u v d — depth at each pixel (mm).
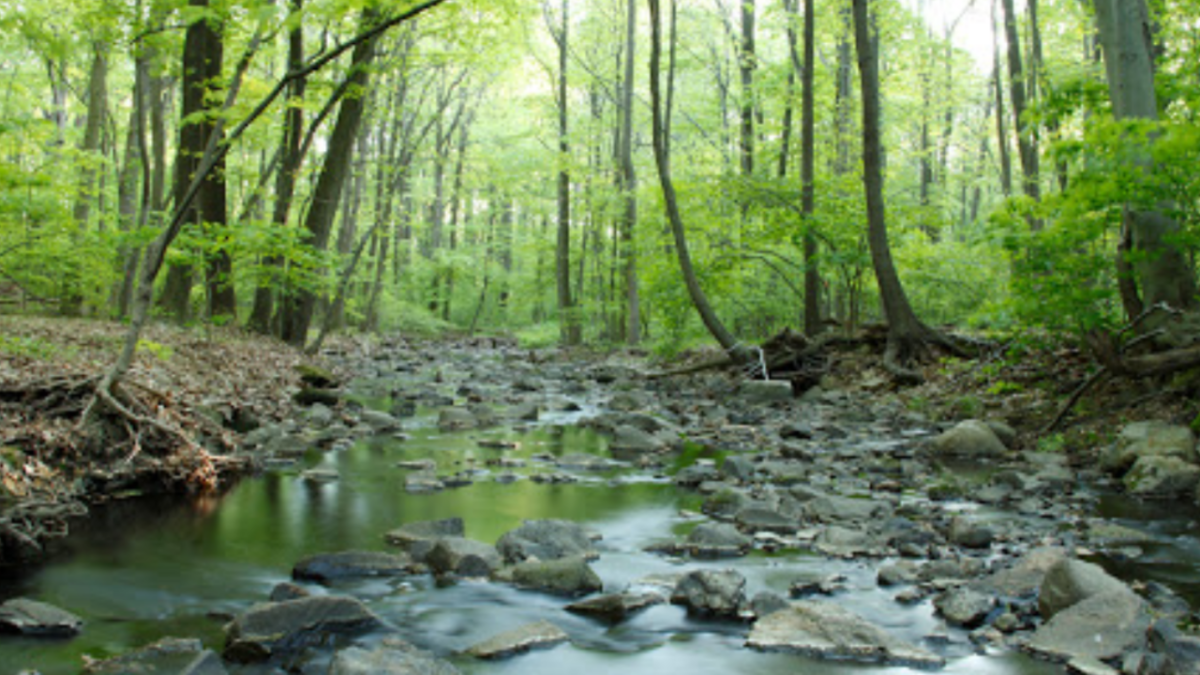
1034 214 7523
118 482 5914
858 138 20969
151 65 13594
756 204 15883
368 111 17203
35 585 3961
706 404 12211
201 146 14195
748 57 22219
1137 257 7668
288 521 5297
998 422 8492
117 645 3252
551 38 30906
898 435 9297
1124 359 7566
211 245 10938
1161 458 6375
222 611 3662
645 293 18641
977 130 32219
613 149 29672
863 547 4770
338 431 8586
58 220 12203
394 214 23938
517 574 4137
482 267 36562
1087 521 5426
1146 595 3916
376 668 2811
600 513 5723
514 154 33594
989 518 5586
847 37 20609
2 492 4699
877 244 12602
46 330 10375
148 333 12016
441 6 14164
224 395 9352
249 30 13703
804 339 14164
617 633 3496
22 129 10586
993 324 9953
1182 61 10453
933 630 3514
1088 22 16969
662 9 27609
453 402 12469
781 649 3316
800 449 7895
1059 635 3336
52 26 14641
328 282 14141
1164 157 6301
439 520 5066
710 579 3842
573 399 13367
